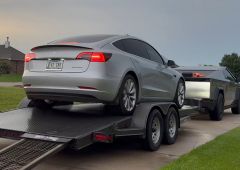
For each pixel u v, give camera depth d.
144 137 7.18
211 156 6.88
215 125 11.55
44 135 5.91
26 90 7.28
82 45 6.75
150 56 8.43
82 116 7.20
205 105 12.06
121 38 7.56
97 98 6.66
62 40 7.45
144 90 7.84
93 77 6.56
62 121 6.79
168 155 7.19
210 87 12.07
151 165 6.44
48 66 6.97
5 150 5.62
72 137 5.77
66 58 6.80
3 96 16.36
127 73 7.20
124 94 7.12
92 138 6.09
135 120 7.16
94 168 6.17
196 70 13.17
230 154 7.06
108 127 6.43
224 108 13.51
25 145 5.78
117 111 7.11
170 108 8.16
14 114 7.45
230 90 14.08
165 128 7.99
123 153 7.27
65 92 6.78
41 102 8.10
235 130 10.28
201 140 8.83
